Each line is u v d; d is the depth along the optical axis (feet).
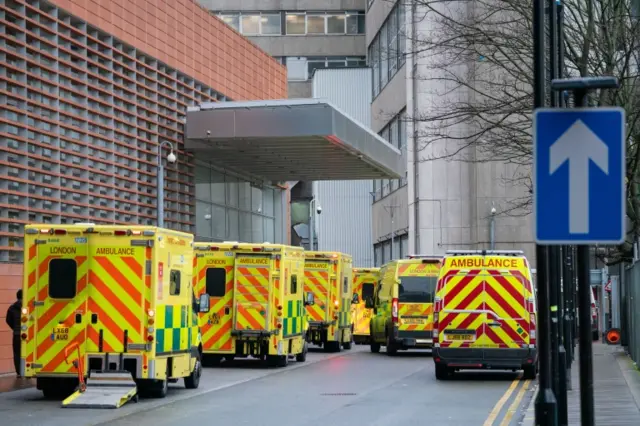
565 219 27.66
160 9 135.54
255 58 171.42
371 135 150.30
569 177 27.71
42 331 75.10
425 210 238.27
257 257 108.27
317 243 311.68
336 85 305.94
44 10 108.27
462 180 237.86
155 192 132.98
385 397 78.43
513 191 234.79
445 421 63.05
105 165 120.16
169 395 79.92
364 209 312.91
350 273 150.61
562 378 57.72
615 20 100.89
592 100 101.40
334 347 143.84
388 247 280.31
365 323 167.63
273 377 97.86
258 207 176.35
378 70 283.59
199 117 132.46
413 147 234.79
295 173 169.78
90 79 116.78
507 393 82.02
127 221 124.57
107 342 74.69
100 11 119.34
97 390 73.36
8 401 75.46
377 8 281.33
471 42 98.84
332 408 70.54
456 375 102.32
